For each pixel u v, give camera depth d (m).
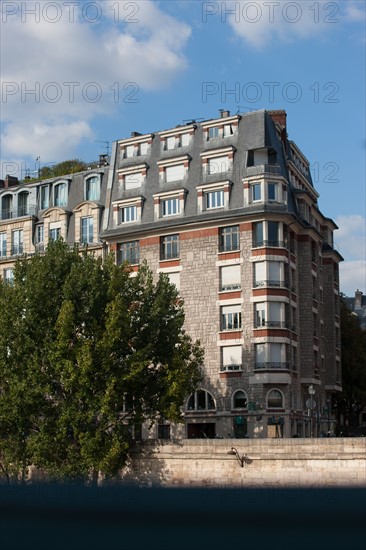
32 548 6.69
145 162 67.12
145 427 61.91
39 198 72.94
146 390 46.66
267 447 40.03
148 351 45.78
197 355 48.16
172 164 65.25
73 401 44.38
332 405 78.38
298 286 65.44
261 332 59.03
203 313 61.47
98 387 44.56
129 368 44.75
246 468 40.41
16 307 46.41
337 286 76.44
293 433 60.03
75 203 70.50
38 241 71.44
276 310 59.78
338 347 74.25
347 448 37.78
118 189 67.81
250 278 60.12
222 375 59.75
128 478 43.19
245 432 58.28
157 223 64.19
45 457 44.19
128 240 66.00
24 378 45.72
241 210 60.81
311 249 67.94
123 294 47.56
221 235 62.12
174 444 43.03
